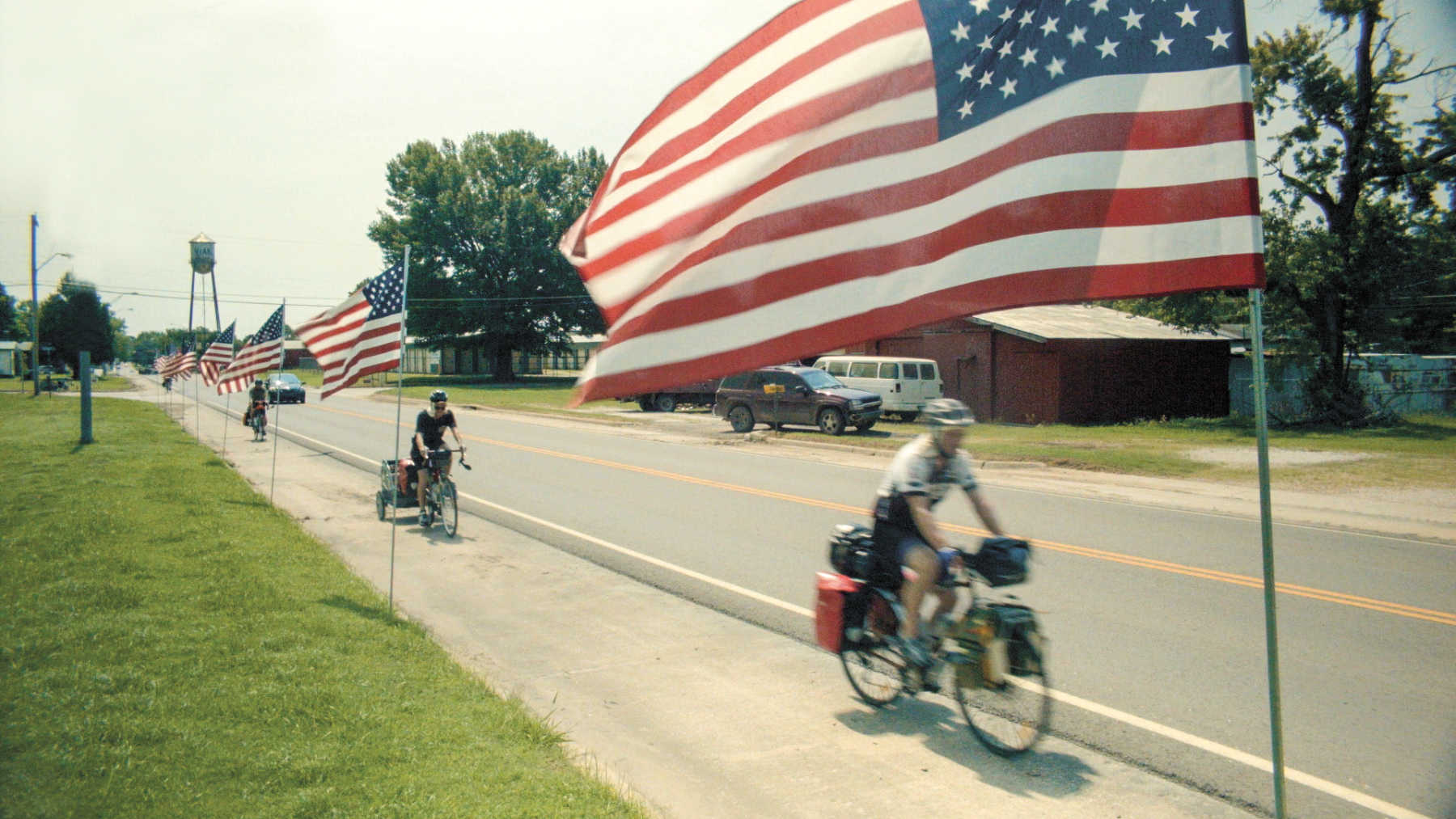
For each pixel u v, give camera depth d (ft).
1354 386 87.10
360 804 12.39
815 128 11.28
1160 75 10.70
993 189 10.82
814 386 82.28
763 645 22.18
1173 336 97.35
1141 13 10.80
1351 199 83.92
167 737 14.49
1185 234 10.47
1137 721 16.83
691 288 11.64
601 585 28.35
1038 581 27.45
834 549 18.26
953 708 17.95
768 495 46.06
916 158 11.00
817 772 15.08
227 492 44.19
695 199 11.84
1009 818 13.38
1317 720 16.71
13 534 30.71
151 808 12.16
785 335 11.14
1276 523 37.91
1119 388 92.38
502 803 12.61
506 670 20.45
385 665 18.90
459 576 29.58
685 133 12.02
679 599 26.58
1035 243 10.67
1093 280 10.53
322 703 16.10
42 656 18.30
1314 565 29.73
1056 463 55.42
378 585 28.43
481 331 218.79
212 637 19.93
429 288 220.84
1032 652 15.43
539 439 79.77
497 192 224.53
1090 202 10.65
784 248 11.27
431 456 37.42
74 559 26.99
